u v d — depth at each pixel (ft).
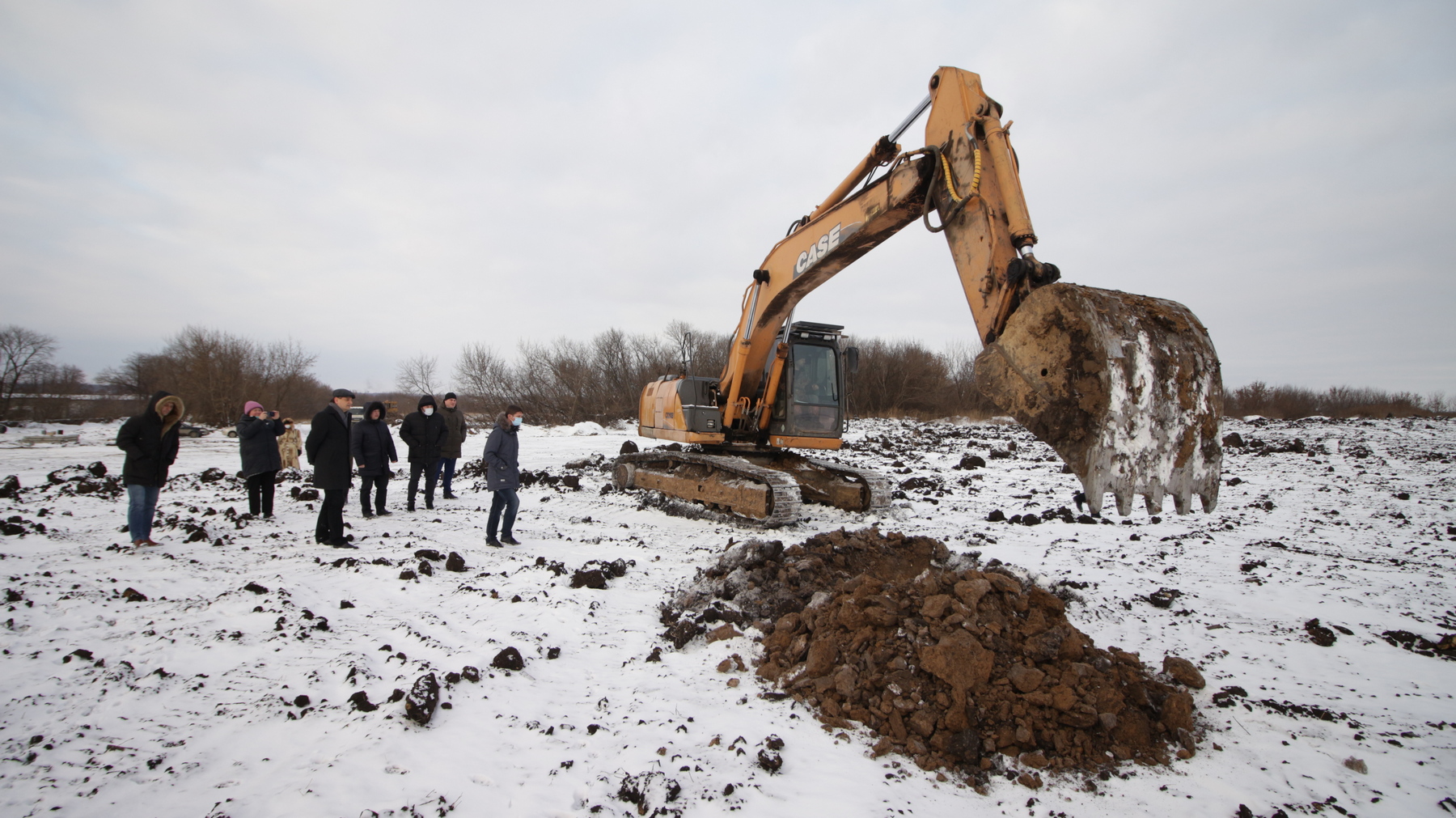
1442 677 15.33
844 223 24.20
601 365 122.62
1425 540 28.81
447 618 17.66
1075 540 29.22
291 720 12.09
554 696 13.62
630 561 23.95
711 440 35.99
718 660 15.55
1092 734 12.03
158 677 13.32
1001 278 15.85
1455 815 10.27
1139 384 12.82
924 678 12.90
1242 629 18.20
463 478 47.60
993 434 90.48
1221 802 10.59
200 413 114.52
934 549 20.48
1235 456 58.49
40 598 17.54
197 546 24.68
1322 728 12.94
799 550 19.98
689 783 10.67
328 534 25.50
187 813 9.35
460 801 9.98
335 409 25.53
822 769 11.19
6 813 9.04
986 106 17.28
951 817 10.10
